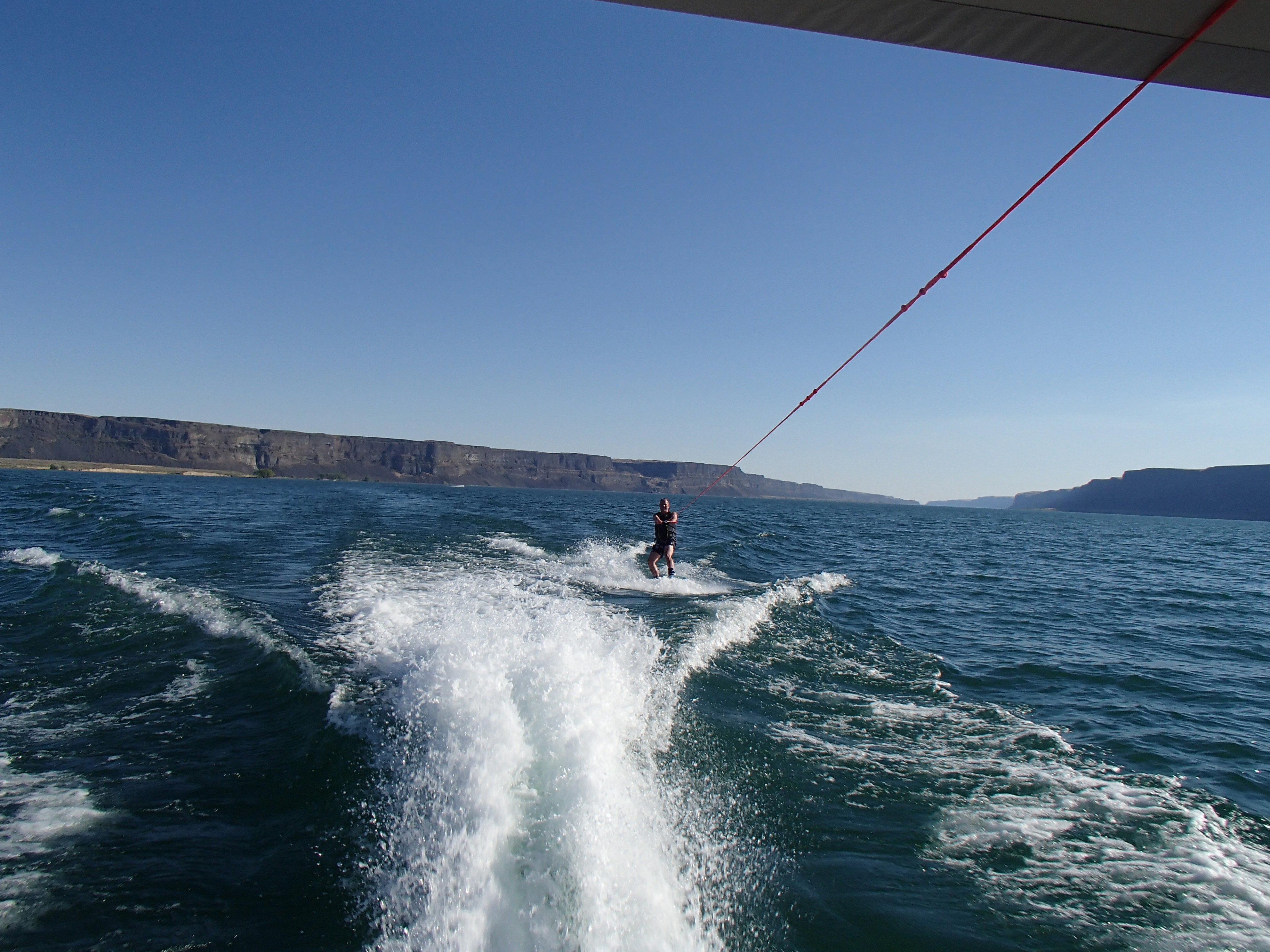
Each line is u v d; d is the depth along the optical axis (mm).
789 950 2984
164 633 7516
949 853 3842
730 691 6332
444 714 4832
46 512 23344
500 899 3066
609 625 8078
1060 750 5449
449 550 15453
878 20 2713
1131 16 2588
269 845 3697
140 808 4082
